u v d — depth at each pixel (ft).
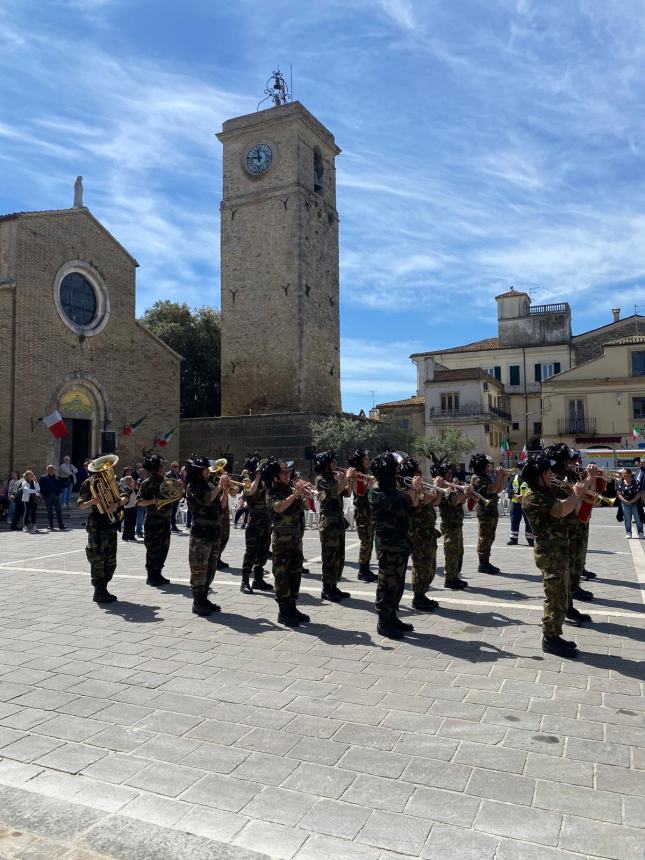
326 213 128.88
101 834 12.36
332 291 129.90
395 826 12.42
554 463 27.66
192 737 16.42
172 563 45.01
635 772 14.33
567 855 11.46
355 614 28.86
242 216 124.16
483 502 38.09
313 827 12.46
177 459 114.21
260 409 120.06
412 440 120.06
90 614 29.35
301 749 15.65
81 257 99.09
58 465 93.09
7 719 17.72
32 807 13.34
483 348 187.01
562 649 22.38
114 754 15.57
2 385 87.71
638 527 56.59
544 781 13.98
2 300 88.58
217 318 160.56
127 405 105.70
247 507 34.55
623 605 29.81
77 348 97.60
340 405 131.13
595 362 156.66
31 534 66.28
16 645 24.57
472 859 11.40
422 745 15.76
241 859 11.57
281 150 121.19
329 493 31.86
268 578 38.65
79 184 100.12
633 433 152.25
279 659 22.45
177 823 12.69
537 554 23.09
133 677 20.88
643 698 18.56
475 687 19.53
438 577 37.68
